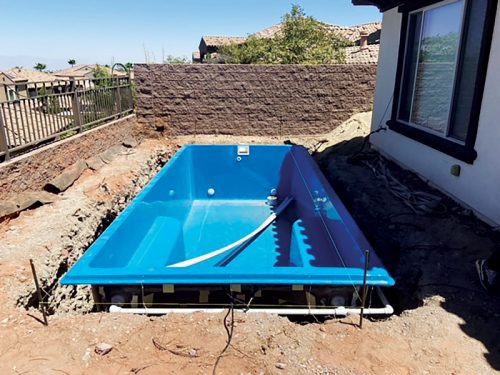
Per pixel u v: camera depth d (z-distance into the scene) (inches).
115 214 235.1
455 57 202.1
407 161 258.4
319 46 607.8
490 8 165.9
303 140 393.4
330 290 129.2
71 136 263.7
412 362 97.1
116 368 95.1
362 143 344.5
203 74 382.3
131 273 127.6
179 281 125.7
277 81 387.5
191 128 395.9
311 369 94.2
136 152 334.3
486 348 102.7
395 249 167.9
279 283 126.1
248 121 397.4
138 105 384.5
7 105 200.8
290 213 283.0
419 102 247.8
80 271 129.3
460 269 141.6
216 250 231.8
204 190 324.8
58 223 182.9
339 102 397.1
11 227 177.0
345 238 169.0
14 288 131.1
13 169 195.0
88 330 108.5
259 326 109.3
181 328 108.9
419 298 131.4
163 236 212.8
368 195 224.7
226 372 93.6
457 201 197.6
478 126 178.1
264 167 325.7
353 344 103.3
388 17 292.0
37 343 104.0
